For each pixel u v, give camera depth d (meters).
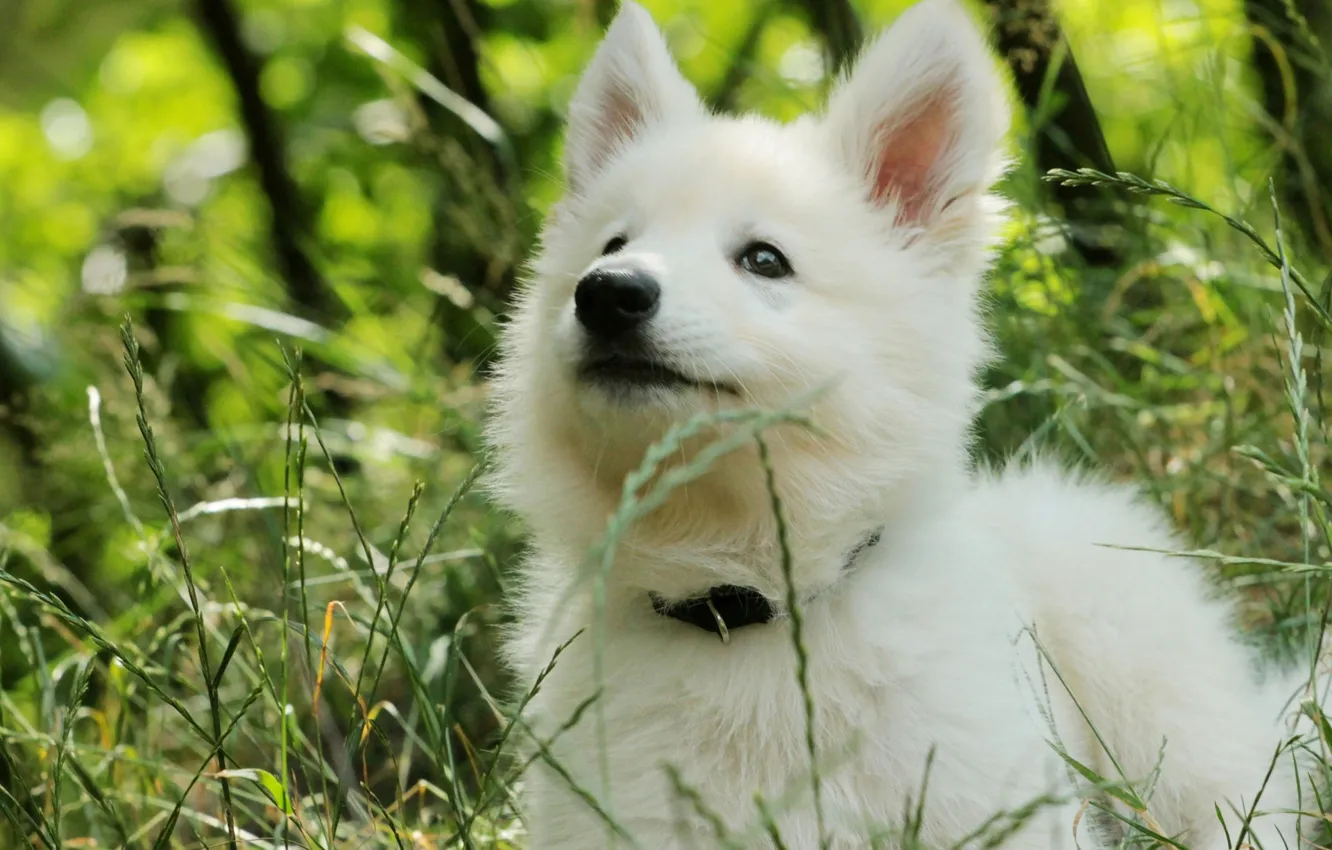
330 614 4.66
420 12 12.07
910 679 4.30
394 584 6.76
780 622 4.43
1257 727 5.31
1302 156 7.25
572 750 4.38
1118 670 5.23
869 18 12.00
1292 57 8.54
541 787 4.48
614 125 5.58
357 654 6.81
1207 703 5.24
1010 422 6.92
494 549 6.68
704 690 4.34
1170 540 5.71
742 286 4.49
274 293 10.59
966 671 4.32
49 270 13.93
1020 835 4.13
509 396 5.11
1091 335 7.11
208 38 12.89
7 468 9.66
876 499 4.55
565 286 4.91
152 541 6.30
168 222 9.41
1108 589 5.29
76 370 9.26
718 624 4.24
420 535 7.14
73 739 5.75
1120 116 10.24
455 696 6.61
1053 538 5.40
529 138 11.77
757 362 4.33
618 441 4.39
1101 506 5.66
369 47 9.62
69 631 6.25
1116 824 5.20
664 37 5.80
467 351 9.52
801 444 4.43
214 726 4.13
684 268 4.41
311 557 7.14
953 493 4.77
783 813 4.19
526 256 8.11
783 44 12.50
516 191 8.50
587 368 4.35
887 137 5.06
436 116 11.38
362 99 13.35
